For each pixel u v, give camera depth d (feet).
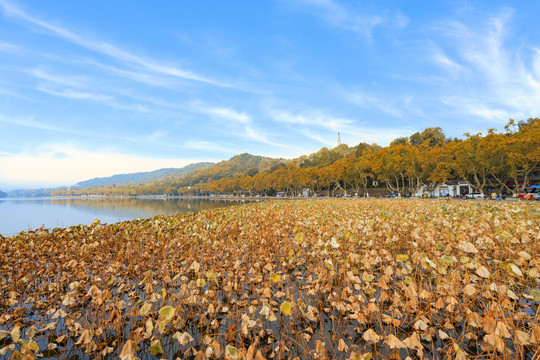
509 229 22.94
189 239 24.62
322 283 14.40
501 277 14.90
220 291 14.84
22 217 107.45
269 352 9.62
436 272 14.02
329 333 10.80
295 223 32.53
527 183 122.21
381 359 9.02
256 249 21.52
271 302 13.03
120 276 17.26
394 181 203.31
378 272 17.20
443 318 11.53
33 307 13.46
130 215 120.16
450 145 146.92
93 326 10.97
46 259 19.89
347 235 20.16
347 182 211.00
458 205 43.11
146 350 10.05
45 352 10.05
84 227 30.45
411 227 26.45
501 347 8.46
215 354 9.12
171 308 9.17
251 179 361.71
